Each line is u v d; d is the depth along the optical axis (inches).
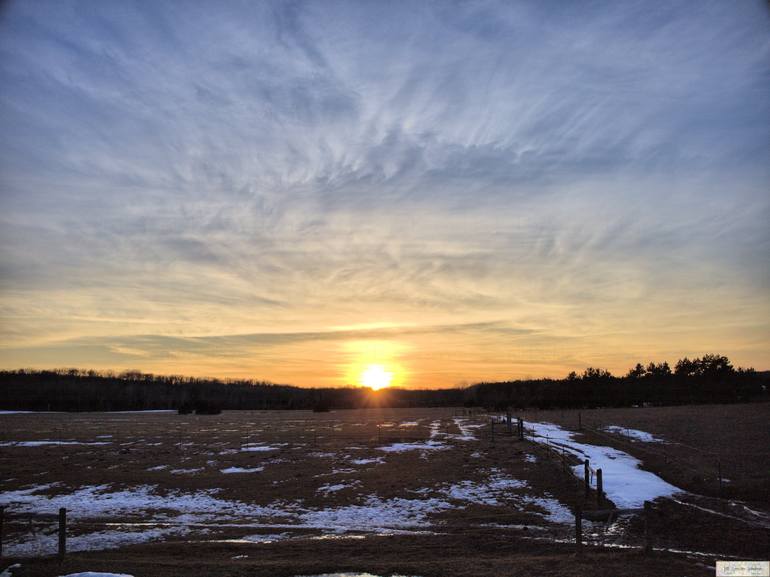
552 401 3919.8
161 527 913.5
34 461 1615.4
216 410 4490.7
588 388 4023.1
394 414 4101.9
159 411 5265.8
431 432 2258.9
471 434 2123.5
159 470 1451.8
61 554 681.0
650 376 4414.4
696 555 645.9
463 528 880.9
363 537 811.4
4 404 5447.8
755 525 780.6
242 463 1534.2
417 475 1304.1
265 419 3619.6
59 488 1269.7
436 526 906.1
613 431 1827.0
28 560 676.7
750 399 3351.4
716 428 1766.7
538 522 904.9
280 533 864.9
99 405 5398.6
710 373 3922.2
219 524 938.7
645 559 610.9
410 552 706.2
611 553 652.1
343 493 1162.6
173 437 2244.1
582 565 582.2
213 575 580.4
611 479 1104.8
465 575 557.0
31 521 899.4
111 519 996.6
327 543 769.6
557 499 1043.9
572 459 1343.5
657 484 1064.8
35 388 6392.7
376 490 1179.3
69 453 1771.7
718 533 751.1
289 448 1813.5
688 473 1113.4
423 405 6141.7
